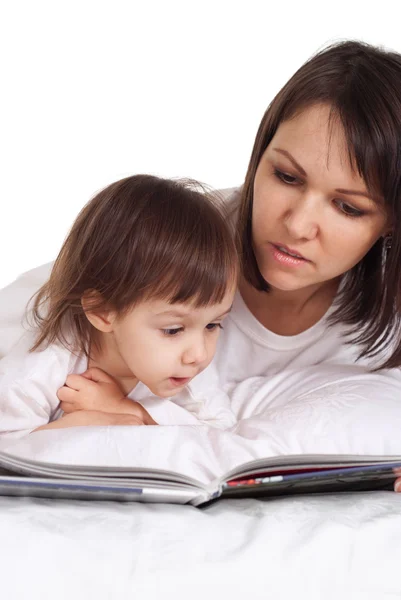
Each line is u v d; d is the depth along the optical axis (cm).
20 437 150
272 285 167
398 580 123
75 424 157
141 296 149
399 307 171
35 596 112
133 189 157
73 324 163
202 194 162
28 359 160
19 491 124
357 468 130
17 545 115
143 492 125
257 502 135
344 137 145
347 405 157
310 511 130
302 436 149
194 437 145
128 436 142
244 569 117
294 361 190
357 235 153
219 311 153
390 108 147
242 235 168
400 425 154
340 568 122
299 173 149
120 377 169
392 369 183
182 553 118
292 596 117
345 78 149
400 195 151
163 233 150
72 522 122
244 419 160
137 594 114
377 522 128
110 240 153
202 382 182
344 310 184
